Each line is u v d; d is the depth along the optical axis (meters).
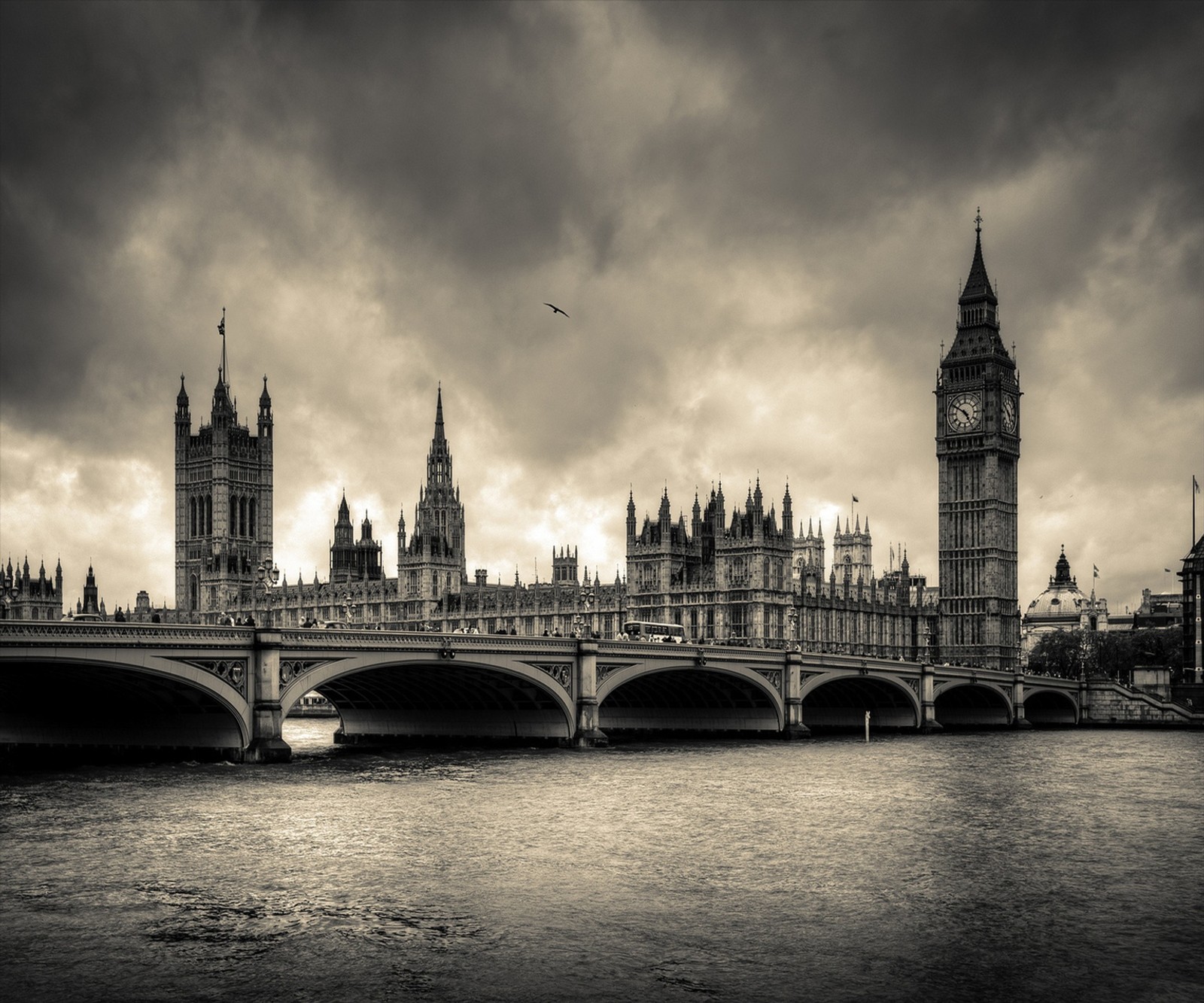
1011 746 178.12
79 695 132.38
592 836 92.44
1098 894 77.19
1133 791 121.19
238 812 99.56
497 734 161.75
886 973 62.78
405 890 76.19
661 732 195.88
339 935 67.50
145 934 67.44
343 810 101.12
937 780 128.62
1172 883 79.94
